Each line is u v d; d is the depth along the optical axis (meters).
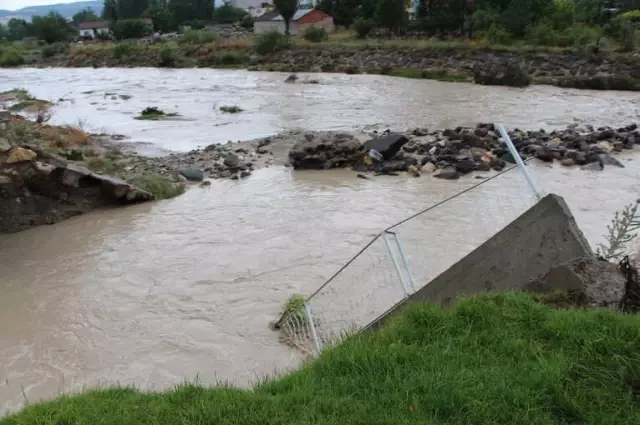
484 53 51.44
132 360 8.37
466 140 20.45
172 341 8.88
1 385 7.82
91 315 9.86
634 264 6.89
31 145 15.02
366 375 5.04
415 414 4.44
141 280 11.24
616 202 14.59
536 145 19.61
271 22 88.19
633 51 46.31
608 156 18.56
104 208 15.98
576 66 44.72
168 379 7.79
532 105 32.19
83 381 7.85
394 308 7.02
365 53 58.38
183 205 16.05
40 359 8.48
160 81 52.34
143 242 13.30
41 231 14.27
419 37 66.69
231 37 83.38
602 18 60.59
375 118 29.02
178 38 85.38
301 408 4.64
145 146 23.73
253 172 19.19
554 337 5.29
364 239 12.87
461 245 7.92
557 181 16.58
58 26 98.44
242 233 13.63
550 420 4.31
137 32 104.94
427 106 32.66
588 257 6.40
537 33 52.72
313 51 62.59
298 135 24.23
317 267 11.47
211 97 39.69
